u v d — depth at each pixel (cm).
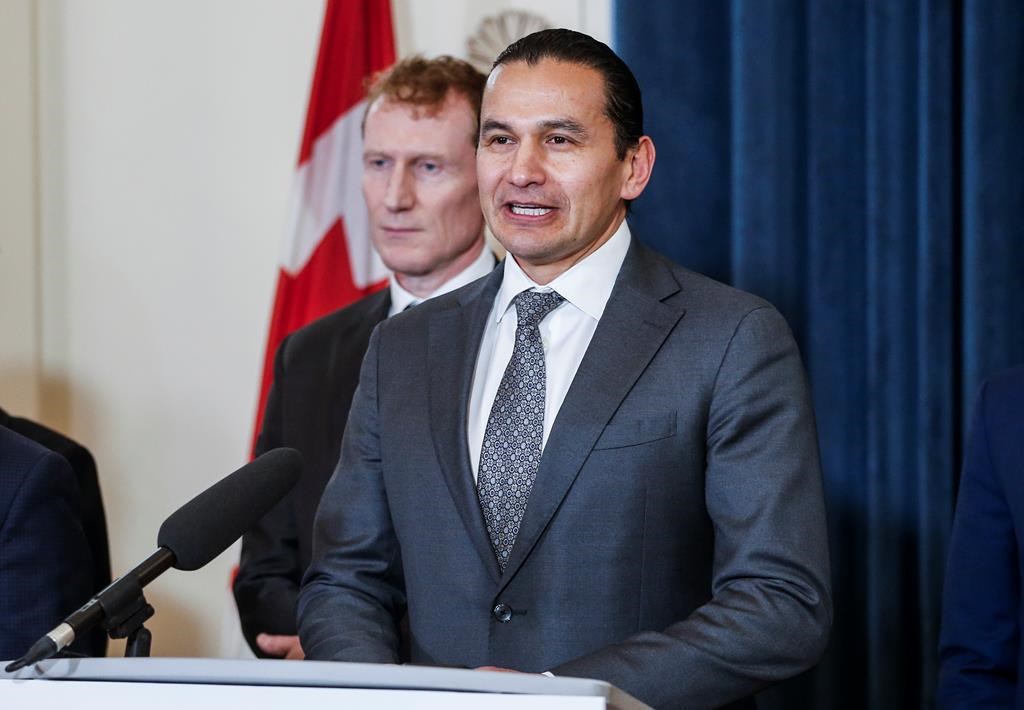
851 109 422
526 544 275
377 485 305
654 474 276
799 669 261
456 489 285
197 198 533
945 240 412
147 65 534
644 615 273
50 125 534
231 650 495
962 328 415
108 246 535
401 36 516
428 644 284
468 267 411
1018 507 311
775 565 265
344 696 176
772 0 420
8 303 520
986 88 406
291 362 416
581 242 288
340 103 500
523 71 285
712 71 430
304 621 292
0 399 518
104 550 440
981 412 326
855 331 423
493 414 291
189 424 532
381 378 309
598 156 284
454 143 400
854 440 422
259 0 530
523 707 172
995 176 406
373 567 302
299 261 493
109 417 534
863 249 423
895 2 414
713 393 279
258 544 406
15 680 184
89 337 535
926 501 411
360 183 498
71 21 534
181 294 534
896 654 414
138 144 534
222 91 532
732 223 425
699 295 292
